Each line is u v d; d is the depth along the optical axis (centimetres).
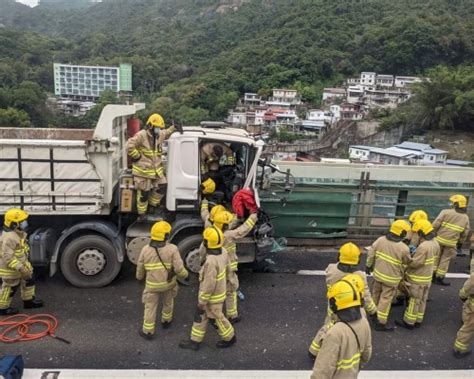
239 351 522
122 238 659
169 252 515
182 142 639
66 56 13238
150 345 526
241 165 680
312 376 340
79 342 526
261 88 9781
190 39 13900
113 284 675
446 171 973
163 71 12219
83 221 651
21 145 592
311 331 572
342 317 339
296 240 873
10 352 502
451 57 9431
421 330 594
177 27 15650
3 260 553
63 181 612
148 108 8919
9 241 545
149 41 14812
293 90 9112
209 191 652
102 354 505
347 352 331
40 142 594
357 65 10269
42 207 616
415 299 581
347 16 11569
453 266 812
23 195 607
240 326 576
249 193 637
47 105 8375
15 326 551
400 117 7231
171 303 554
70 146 600
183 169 646
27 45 12812
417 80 8250
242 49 11769
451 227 710
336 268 486
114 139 626
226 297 568
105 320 576
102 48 14150
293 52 10431
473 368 513
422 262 563
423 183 910
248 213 641
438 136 6650
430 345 558
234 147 685
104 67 11769
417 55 9569
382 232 895
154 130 630
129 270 725
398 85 9175
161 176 651
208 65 11762
